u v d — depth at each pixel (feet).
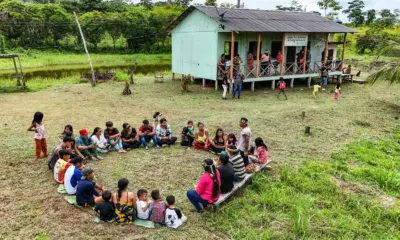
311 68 69.72
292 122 38.91
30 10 147.84
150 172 23.88
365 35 134.00
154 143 29.14
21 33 143.64
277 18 64.49
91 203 18.83
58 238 15.90
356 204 20.08
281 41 65.41
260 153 24.11
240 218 18.17
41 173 23.41
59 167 21.26
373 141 32.81
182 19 65.16
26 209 18.47
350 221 18.16
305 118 40.83
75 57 140.46
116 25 160.25
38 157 26.02
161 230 16.80
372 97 56.08
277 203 19.76
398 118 42.19
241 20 57.31
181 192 21.07
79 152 24.98
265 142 31.63
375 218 18.67
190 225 17.38
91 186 18.66
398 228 17.95
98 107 46.37
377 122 40.29
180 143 30.22
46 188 21.09
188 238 16.26
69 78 77.97
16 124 36.78
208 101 50.90
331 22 71.36
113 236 16.16
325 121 39.75
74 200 19.36
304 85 67.72
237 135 33.37
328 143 31.81
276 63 61.82
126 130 28.30
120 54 160.66
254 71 61.82
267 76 59.98
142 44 169.89
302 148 30.25
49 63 122.62
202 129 28.66
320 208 19.76
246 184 22.30
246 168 22.71
